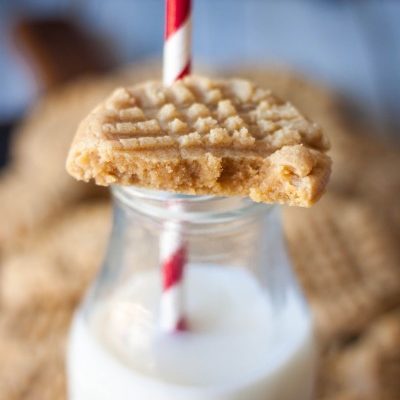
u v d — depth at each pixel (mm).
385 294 411
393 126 658
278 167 250
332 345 396
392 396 373
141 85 276
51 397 376
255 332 297
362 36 765
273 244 294
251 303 301
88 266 424
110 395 294
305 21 789
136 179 254
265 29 781
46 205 484
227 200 264
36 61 689
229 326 298
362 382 378
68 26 728
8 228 469
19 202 489
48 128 542
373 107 679
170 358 292
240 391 289
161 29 785
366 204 471
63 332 404
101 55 709
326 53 743
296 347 299
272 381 292
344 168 502
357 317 402
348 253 432
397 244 444
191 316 299
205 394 287
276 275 299
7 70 719
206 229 273
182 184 254
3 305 425
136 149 249
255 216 273
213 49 755
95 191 501
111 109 261
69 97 574
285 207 453
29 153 529
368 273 423
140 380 290
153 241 286
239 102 274
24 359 391
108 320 301
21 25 715
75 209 491
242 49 755
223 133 255
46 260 431
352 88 701
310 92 586
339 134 541
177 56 279
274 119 268
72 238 447
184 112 265
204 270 306
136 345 295
